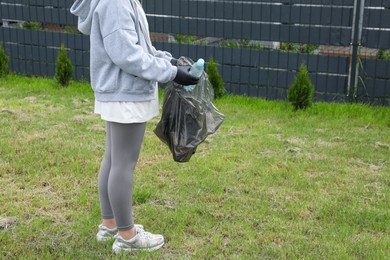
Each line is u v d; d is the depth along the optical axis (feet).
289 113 24.64
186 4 27.89
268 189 15.46
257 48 27.48
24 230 12.64
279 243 12.28
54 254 11.59
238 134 21.07
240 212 13.85
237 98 26.96
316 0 25.49
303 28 26.05
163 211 13.75
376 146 20.03
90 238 12.27
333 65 25.88
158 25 28.84
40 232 12.57
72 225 12.91
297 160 18.10
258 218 13.55
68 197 14.64
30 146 18.70
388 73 25.20
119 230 11.32
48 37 31.32
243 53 27.22
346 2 25.05
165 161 17.56
